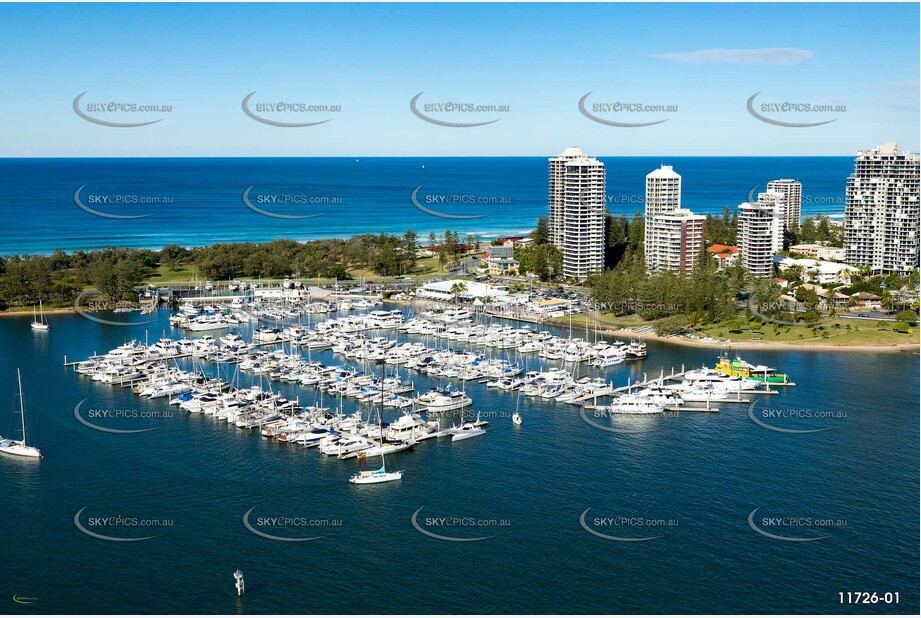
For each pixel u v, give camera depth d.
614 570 160.12
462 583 156.00
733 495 192.00
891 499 189.38
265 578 158.00
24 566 162.12
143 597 151.62
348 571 160.38
